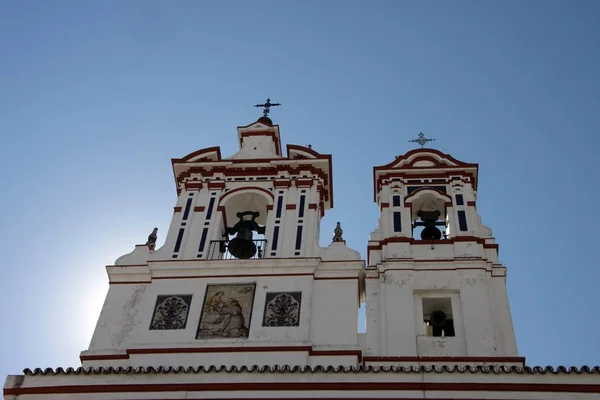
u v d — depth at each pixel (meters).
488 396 24.86
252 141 38.12
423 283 30.80
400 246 32.47
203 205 34.66
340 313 29.67
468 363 27.83
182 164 36.31
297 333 28.89
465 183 35.41
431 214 34.88
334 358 28.11
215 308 30.05
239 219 35.41
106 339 29.64
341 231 33.00
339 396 25.38
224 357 28.27
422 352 28.80
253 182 35.56
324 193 36.03
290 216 33.69
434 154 36.75
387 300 30.31
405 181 35.81
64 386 26.28
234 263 31.27
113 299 31.00
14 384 26.42
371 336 29.38
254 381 25.89
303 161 35.69
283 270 30.95
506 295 30.52
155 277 31.25
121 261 32.28
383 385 25.41
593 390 24.64
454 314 30.00
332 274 31.03
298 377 25.86
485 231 33.25
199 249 32.66
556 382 24.86
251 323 29.33
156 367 28.20
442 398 24.98
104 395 26.08
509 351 28.69
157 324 29.69
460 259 31.41
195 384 25.98
